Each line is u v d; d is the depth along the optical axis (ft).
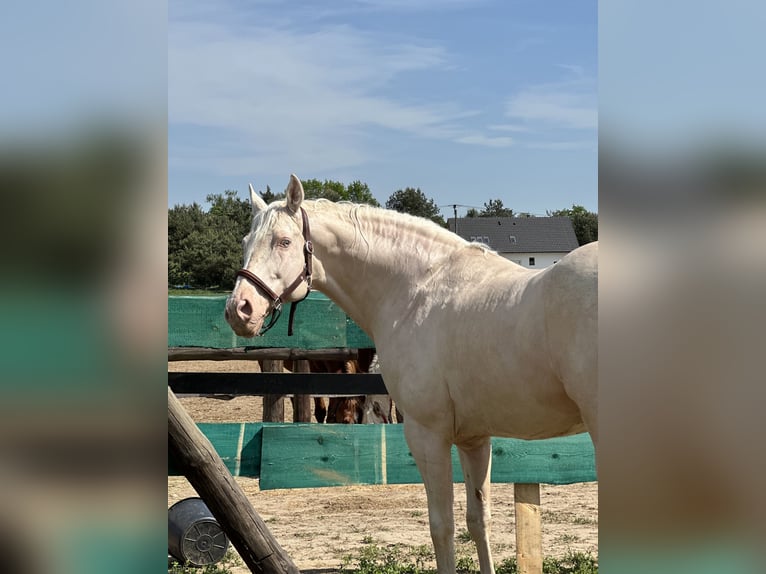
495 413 10.29
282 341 16.39
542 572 13.80
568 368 8.97
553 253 179.32
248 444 15.48
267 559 7.75
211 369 41.60
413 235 11.64
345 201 12.15
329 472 15.47
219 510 7.68
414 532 17.07
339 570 14.17
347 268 11.81
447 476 11.03
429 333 10.95
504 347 9.83
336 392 15.81
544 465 14.16
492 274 10.73
